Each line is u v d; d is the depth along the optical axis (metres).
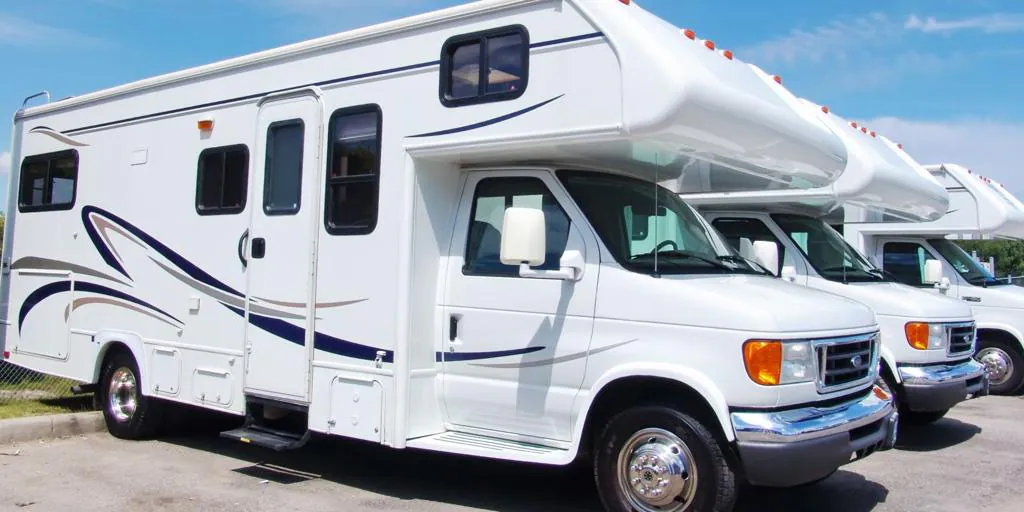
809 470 4.62
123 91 7.70
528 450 5.22
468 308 5.57
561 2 5.13
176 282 7.09
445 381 5.65
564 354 5.16
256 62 6.63
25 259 8.60
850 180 8.12
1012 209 12.22
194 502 5.73
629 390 5.13
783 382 4.64
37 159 8.62
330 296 5.96
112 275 7.67
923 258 11.27
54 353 8.20
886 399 5.53
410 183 5.62
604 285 5.09
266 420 6.58
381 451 7.37
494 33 5.38
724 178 6.23
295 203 6.25
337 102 6.10
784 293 5.18
